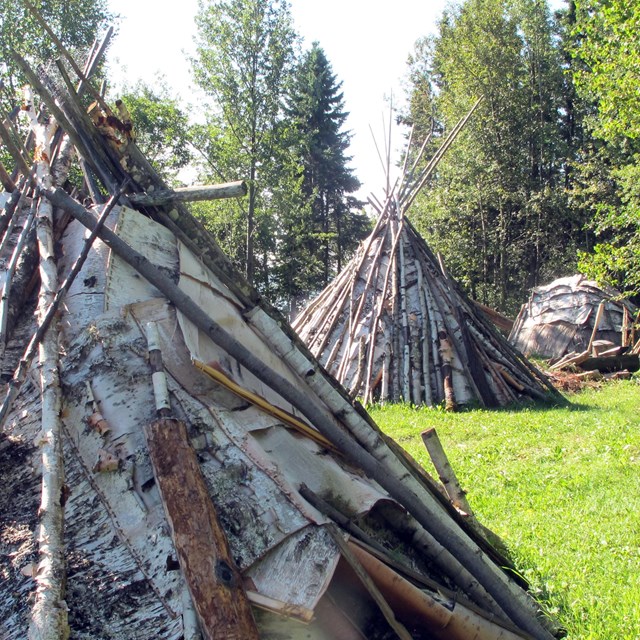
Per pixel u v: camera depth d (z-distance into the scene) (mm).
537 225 43906
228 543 4352
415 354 17469
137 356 5426
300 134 45875
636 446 11359
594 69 20281
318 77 59375
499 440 12844
